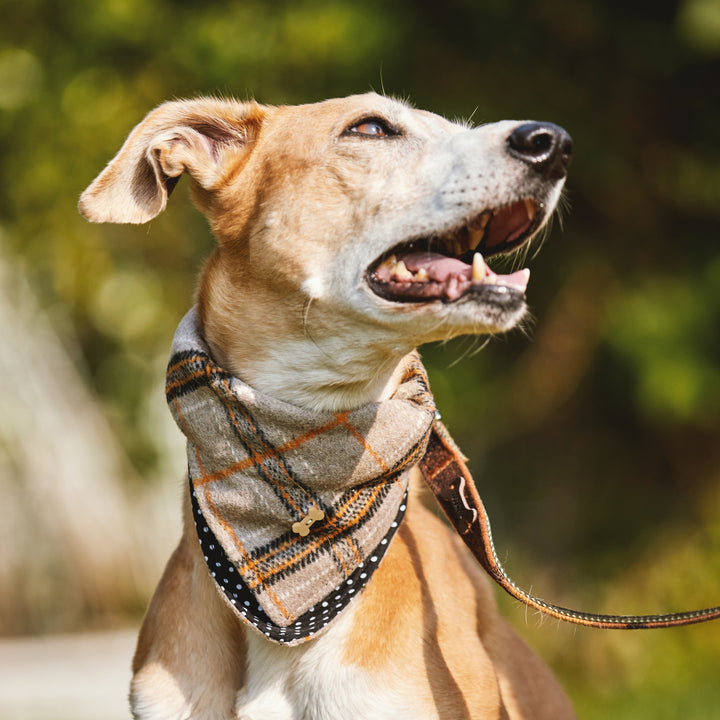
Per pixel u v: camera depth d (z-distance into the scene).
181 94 12.77
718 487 12.87
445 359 13.18
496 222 4.30
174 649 4.42
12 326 12.73
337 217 4.21
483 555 4.39
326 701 4.23
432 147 4.19
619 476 13.51
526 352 13.25
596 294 12.83
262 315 4.33
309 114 4.46
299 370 4.31
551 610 4.37
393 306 4.06
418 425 4.22
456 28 12.58
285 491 4.18
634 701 10.50
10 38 13.30
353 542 4.20
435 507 5.69
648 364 11.96
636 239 13.02
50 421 12.48
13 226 13.69
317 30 11.95
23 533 12.09
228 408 4.18
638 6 12.45
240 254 4.41
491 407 13.30
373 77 12.13
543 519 13.47
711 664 11.52
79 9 12.86
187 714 4.32
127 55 13.01
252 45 12.20
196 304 4.60
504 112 12.19
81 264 13.64
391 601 4.31
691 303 12.25
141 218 4.52
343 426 4.14
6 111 13.32
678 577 12.23
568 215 12.98
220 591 4.25
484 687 4.39
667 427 13.10
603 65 12.57
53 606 12.12
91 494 12.44
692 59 12.32
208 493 4.25
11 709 8.24
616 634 11.75
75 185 13.35
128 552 12.55
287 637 4.16
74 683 8.90
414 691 4.20
